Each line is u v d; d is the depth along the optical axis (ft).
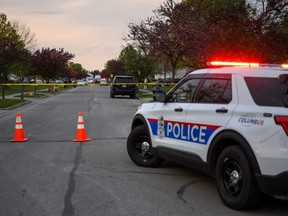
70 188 21.97
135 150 27.68
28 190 21.61
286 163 16.21
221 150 19.86
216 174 19.48
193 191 21.50
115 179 23.94
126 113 67.92
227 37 52.85
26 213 18.04
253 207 18.19
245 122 17.89
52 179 23.89
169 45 81.56
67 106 85.15
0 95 128.77
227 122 18.83
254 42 51.29
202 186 22.49
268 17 52.42
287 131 16.33
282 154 16.31
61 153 32.07
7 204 19.29
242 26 52.37
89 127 48.70
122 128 47.88
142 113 26.91
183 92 23.39
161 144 24.48
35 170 26.21
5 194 20.90
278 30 52.37
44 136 41.47
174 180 23.77
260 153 16.85
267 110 17.16
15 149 33.96
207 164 20.22
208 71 21.77
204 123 20.43
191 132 21.53
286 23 53.06
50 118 60.13
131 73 143.13
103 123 52.95
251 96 18.26
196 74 22.74
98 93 154.51
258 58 51.13
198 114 21.02
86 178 24.14
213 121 19.76
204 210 18.45
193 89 22.44
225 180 19.04
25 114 67.46
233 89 19.31
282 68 18.75
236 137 18.08
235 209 18.37
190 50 66.80
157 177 24.47
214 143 19.60
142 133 27.30
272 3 52.90
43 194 20.86
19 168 26.78
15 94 136.87
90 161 29.04
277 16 53.57
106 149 33.91
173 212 18.17
